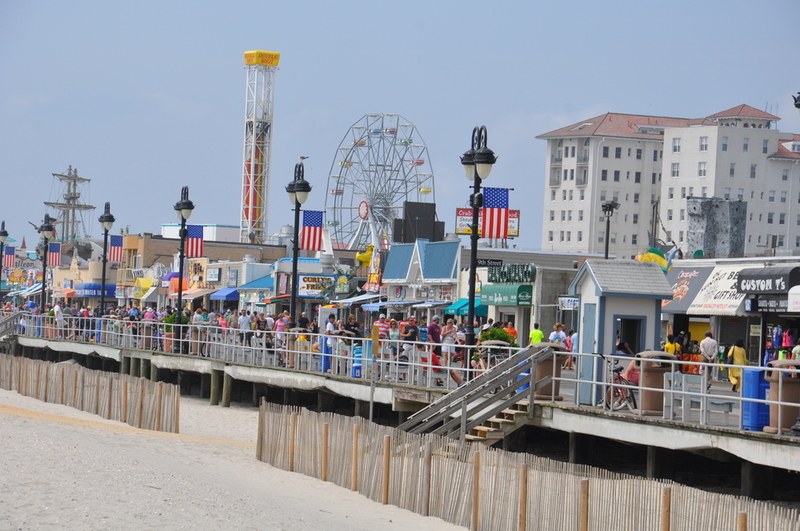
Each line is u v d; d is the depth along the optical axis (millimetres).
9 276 192625
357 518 29219
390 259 91750
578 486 25578
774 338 55812
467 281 78125
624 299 38375
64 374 61406
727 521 22672
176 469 33156
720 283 61250
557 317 69625
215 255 144125
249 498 29125
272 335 60094
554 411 37062
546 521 26375
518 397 38000
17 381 68688
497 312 74062
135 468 30547
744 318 59906
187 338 69125
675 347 50062
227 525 24094
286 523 25797
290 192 58438
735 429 29844
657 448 34062
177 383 75125
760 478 30672
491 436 37781
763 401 28500
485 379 38000
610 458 42094
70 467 29062
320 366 53438
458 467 29484
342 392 49688
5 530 21312
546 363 39094
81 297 154500
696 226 99375
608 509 25031
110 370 86438
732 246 98500
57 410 56906
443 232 104812
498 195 54688
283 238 154750
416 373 46938
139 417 51062
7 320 97750
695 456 40969
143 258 143750
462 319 77875
